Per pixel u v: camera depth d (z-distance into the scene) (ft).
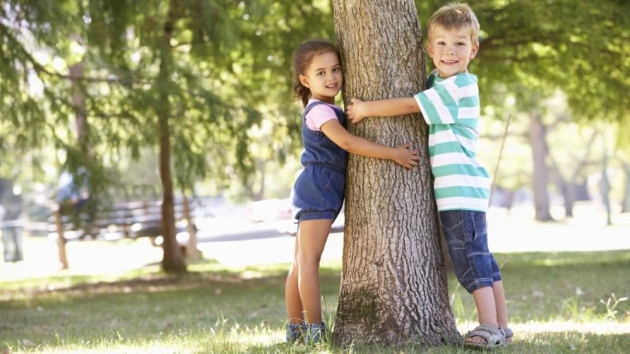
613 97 39.65
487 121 66.03
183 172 35.12
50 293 36.42
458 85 13.37
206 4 32.96
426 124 13.98
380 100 13.62
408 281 13.73
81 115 33.63
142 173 51.67
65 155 32.99
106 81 33.58
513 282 33.19
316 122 13.92
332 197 14.07
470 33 13.66
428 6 31.94
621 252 51.75
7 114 30.63
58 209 56.29
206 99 34.06
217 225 114.21
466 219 13.38
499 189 163.02
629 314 21.24
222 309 26.76
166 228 45.39
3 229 64.34
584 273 35.83
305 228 14.03
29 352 16.79
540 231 91.25
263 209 107.45
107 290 36.96
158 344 16.72
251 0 33.71
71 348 17.31
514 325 19.90
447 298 14.23
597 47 35.14
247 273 44.14
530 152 127.34
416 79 13.98
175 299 31.14
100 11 31.01
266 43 38.32
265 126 39.99
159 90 32.89
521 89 45.75
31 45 30.83
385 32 13.82
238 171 37.06
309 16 37.99
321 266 47.85
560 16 33.76
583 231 88.58
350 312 13.99
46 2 29.48
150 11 31.78
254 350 14.40
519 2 34.04
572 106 42.60
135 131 34.76
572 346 13.89
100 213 36.65
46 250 84.89
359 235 13.98
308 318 14.24
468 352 12.97
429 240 13.97
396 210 13.78
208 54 35.01
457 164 13.43
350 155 14.20
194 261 55.83
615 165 151.64
